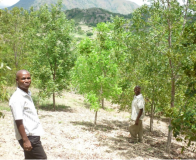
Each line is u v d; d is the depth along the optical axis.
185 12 7.25
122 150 6.71
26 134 2.66
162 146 8.65
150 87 9.01
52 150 5.74
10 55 17.64
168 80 8.03
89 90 9.61
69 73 14.34
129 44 7.42
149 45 7.19
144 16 7.56
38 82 11.84
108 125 11.23
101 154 6.00
